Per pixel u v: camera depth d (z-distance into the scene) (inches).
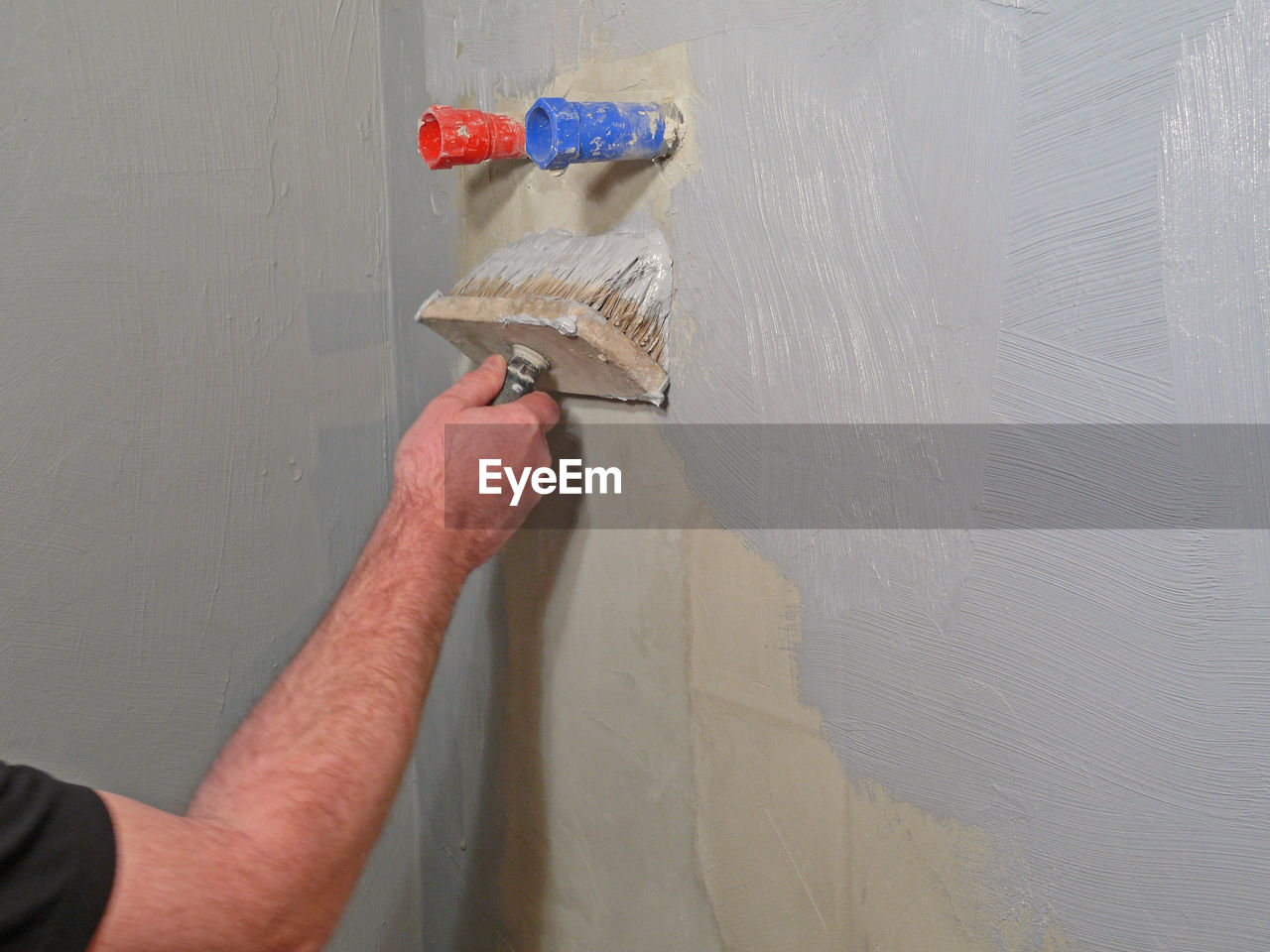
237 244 37.7
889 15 21.6
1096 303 18.8
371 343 43.1
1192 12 16.7
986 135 20.1
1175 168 17.3
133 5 33.5
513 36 33.8
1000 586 21.4
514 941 43.1
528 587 38.7
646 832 34.3
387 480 44.7
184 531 37.8
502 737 41.8
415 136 39.8
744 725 29.3
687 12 26.6
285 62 38.1
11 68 31.1
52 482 34.0
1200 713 18.3
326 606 42.8
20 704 34.5
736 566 28.6
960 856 23.3
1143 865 19.5
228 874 19.1
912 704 23.9
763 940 30.0
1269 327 16.4
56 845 17.3
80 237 33.4
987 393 21.0
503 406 29.6
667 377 29.4
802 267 24.7
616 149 26.7
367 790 22.1
